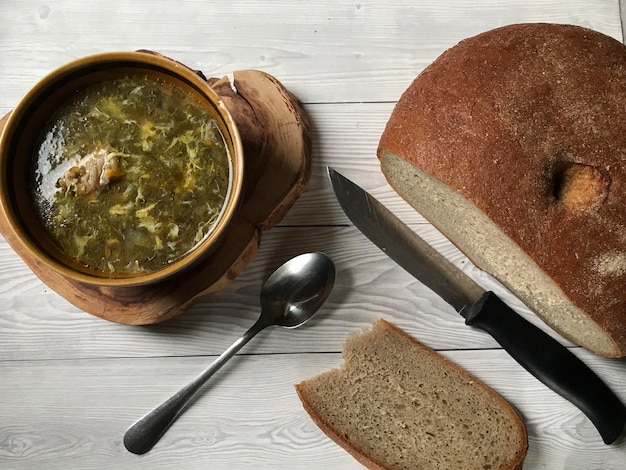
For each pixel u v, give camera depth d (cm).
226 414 43
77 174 36
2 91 45
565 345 43
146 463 42
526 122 36
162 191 36
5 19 46
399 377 42
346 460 42
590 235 36
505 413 42
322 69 45
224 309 43
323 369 43
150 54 36
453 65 39
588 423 42
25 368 43
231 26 46
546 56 38
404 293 44
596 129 36
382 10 46
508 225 36
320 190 44
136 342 43
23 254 41
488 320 41
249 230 40
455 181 37
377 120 45
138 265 36
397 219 43
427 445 41
